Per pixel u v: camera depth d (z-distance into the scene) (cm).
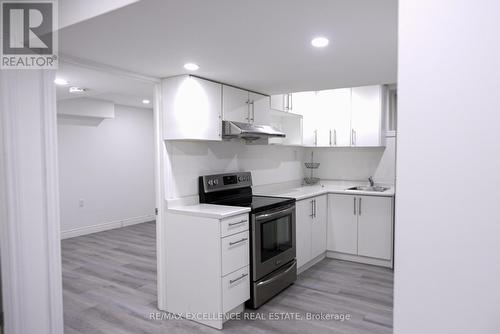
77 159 550
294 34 184
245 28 175
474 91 83
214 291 257
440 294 89
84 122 559
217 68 257
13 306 186
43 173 198
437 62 87
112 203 606
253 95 347
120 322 268
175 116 278
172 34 184
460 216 85
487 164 82
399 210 92
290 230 338
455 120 85
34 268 194
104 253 453
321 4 146
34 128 195
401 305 94
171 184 290
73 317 276
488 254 83
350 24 170
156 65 247
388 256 391
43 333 199
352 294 317
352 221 413
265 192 411
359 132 444
